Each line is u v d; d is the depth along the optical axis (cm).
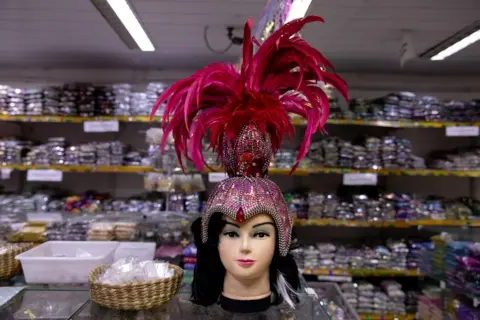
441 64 314
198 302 118
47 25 242
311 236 350
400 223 300
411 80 354
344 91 112
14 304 124
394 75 353
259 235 108
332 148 306
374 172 300
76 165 296
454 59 299
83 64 334
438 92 355
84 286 146
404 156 305
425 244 294
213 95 118
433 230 265
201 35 259
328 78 111
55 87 302
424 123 303
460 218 306
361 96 351
